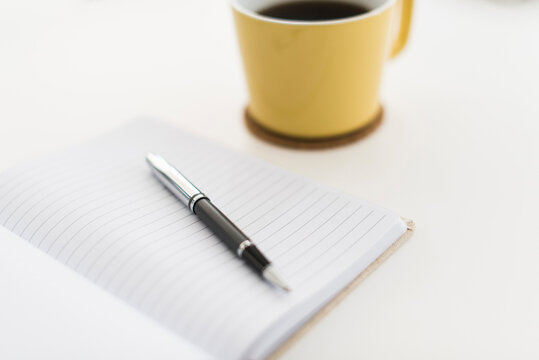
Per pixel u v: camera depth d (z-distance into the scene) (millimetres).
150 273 333
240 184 396
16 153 447
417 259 362
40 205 371
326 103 420
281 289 327
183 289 326
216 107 491
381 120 463
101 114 489
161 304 325
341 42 390
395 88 505
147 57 569
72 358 305
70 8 667
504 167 421
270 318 313
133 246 346
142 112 490
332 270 340
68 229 358
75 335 312
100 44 595
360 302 343
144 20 638
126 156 417
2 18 645
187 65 553
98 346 308
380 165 425
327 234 360
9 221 372
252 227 365
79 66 557
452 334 329
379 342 327
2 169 431
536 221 382
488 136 449
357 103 429
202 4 666
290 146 440
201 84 523
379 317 337
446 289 348
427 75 521
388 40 417
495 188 405
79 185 386
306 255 348
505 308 339
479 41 567
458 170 419
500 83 507
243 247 339
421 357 322
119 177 396
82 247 350
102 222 359
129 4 673
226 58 562
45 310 323
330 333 331
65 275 338
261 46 401
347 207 376
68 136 464
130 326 315
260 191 390
